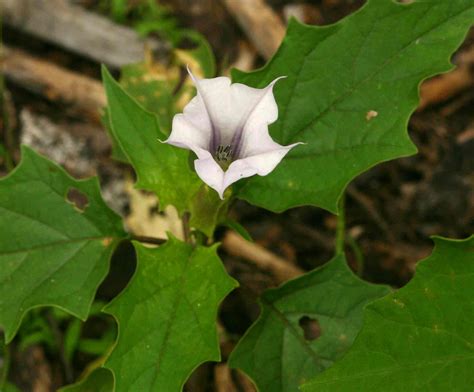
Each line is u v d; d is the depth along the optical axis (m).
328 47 0.30
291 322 0.31
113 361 0.27
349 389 0.25
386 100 0.29
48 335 0.39
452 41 0.29
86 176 0.43
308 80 0.30
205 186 0.29
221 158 0.26
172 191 0.30
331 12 0.47
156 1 0.48
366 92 0.30
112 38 0.46
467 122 0.43
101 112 0.40
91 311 0.39
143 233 0.41
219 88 0.25
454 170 0.41
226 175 0.23
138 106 0.29
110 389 0.34
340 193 0.30
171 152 0.30
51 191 0.31
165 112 0.39
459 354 0.26
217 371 0.38
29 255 0.31
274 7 0.47
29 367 0.39
